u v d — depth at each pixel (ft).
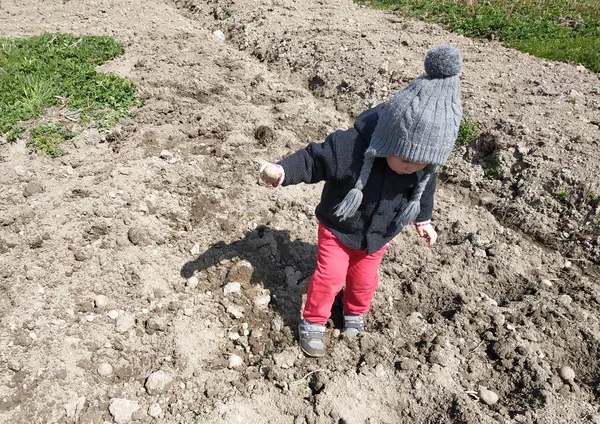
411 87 8.69
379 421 10.26
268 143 18.04
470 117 19.30
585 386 11.18
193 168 15.97
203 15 30.76
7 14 27.12
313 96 22.53
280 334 11.98
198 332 11.85
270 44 26.07
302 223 14.88
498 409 10.49
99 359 11.05
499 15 30.40
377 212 9.86
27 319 11.28
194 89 20.52
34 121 17.11
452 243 14.90
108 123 17.48
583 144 17.40
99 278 12.56
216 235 14.26
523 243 15.06
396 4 33.27
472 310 12.55
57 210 13.83
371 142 9.12
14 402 10.03
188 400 10.66
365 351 11.53
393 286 13.34
